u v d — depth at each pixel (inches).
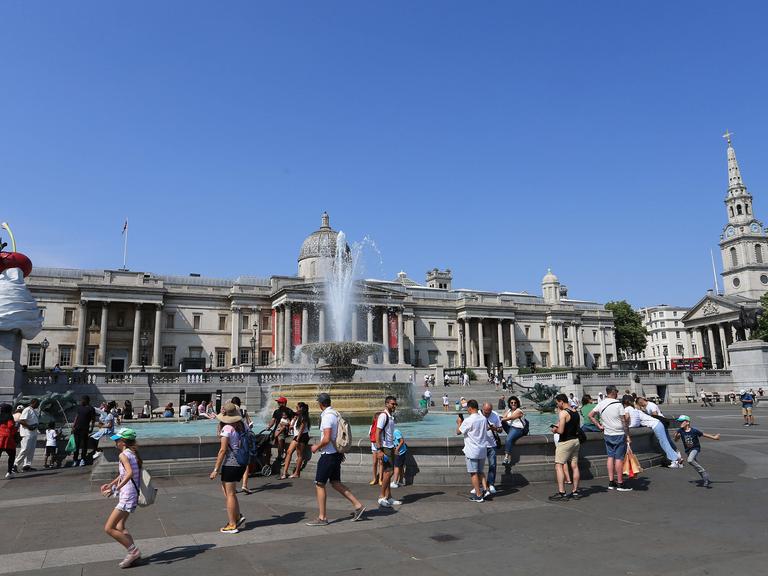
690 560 342.6
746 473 659.4
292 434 690.8
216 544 397.7
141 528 446.9
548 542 389.4
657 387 2719.0
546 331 4645.7
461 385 3090.6
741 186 5462.6
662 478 636.1
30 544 408.2
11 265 1421.0
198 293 3550.7
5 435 759.1
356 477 619.2
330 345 1317.7
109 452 697.0
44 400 1064.2
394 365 3459.6
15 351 1368.1
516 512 481.1
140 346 3358.8
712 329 4613.7
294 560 357.7
